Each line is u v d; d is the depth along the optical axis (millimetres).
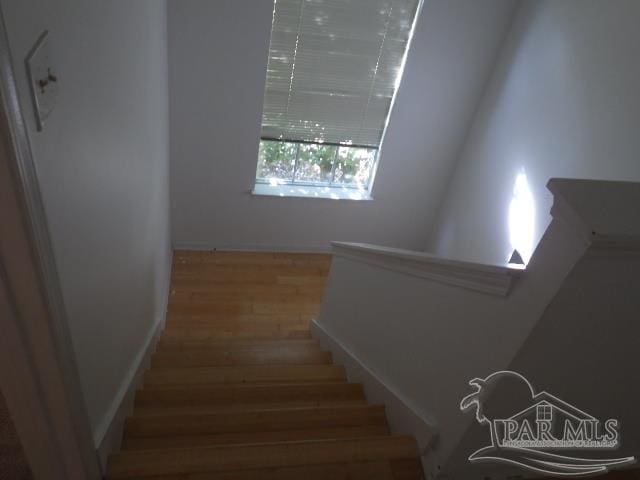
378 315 2098
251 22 3479
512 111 3725
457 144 4457
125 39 1634
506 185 3816
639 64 2592
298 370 2424
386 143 4340
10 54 676
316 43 3701
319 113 4117
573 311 1025
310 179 4633
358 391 2152
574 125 3068
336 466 1476
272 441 1681
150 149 2451
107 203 1396
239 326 3875
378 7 3592
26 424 1075
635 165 2627
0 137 685
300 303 4277
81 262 1137
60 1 926
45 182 861
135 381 1960
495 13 3707
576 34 3051
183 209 4480
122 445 1588
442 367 1480
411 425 1625
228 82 3740
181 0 3305
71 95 1007
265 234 4816
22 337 921
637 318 1074
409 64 3883
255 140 4113
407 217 4934
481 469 1475
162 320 3477
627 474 1555
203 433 1673
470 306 1322
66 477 1202
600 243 881
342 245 2586
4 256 816
